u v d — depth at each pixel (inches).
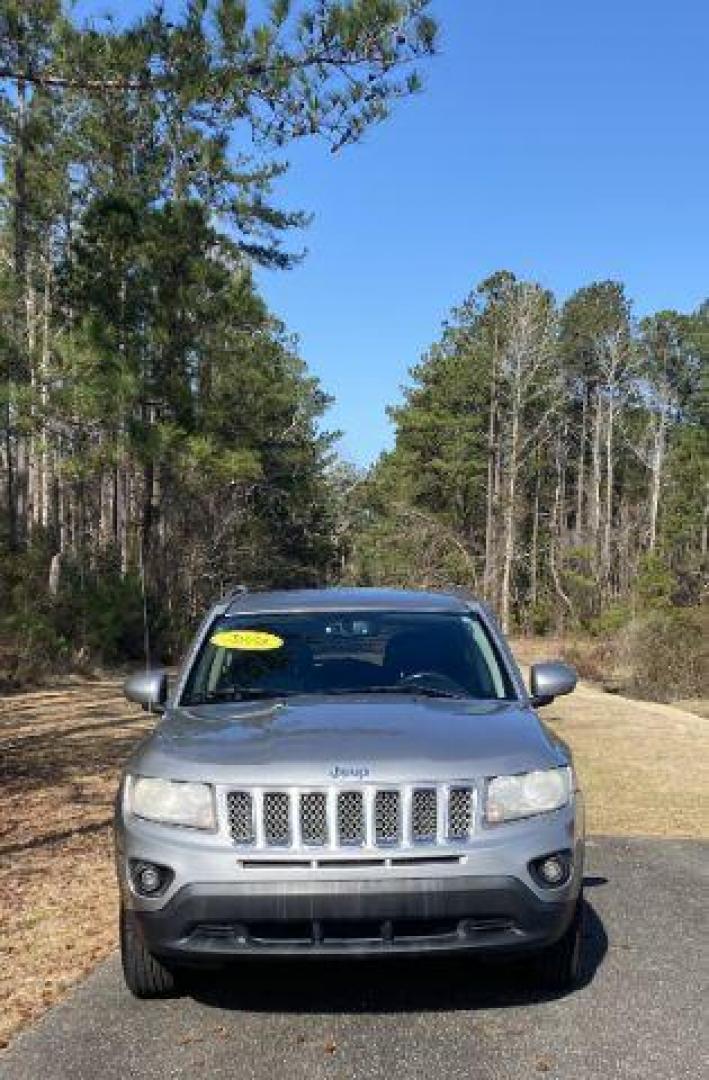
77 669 878.4
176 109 501.7
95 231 1018.7
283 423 1681.8
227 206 1187.3
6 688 772.6
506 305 2834.6
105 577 1060.5
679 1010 204.7
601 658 1328.7
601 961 233.6
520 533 2955.2
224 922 186.9
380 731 202.7
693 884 301.9
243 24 472.7
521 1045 188.4
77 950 241.1
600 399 3309.5
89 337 944.9
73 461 1029.2
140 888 192.7
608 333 3358.8
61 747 520.1
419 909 184.5
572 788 202.1
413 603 260.7
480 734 204.2
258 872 185.6
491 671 241.1
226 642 247.4
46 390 941.8
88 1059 184.1
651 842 356.8
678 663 1106.7
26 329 987.3
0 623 875.4
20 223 1161.4
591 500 3321.9
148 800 196.4
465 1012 203.2
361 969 226.1
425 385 3046.3
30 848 328.2
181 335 1045.8
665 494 3299.7
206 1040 191.5
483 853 187.3
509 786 193.5
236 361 1259.2
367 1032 194.2
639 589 1867.6
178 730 214.4
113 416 959.6
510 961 213.2
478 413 2957.7
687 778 478.9
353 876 184.1
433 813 188.9
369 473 3144.7
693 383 3543.3
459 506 2977.4
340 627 251.1
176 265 1037.2
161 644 1045.8
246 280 1133.1
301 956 186.2
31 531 1153.4
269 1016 201.9
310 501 1914.4
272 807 189.2
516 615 2677.2
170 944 189.9
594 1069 178.7
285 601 264.4
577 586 2541.8
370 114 484.1
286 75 475.5
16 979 224.1
